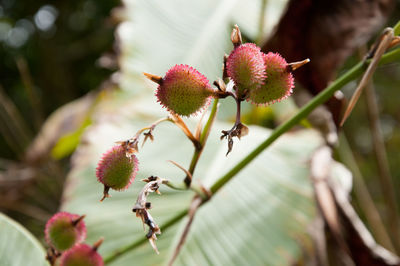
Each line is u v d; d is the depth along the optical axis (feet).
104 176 1.29
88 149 2.11
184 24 2.53
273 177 1.89
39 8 7.18
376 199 4.27
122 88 2.33
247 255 1.73
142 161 1.99
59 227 1.35
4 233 1.47
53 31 7.14
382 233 2.66
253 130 2.20
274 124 2.49
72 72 7.11
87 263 1.34
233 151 2.02
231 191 1.86
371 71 1.34
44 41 7.07
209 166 1.97
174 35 2.49
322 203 1.80
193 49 2.41
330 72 1.75
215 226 1.79
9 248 1.45
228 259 1.73
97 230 1.81
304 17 1.72
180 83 1.26
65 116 2.95
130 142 1.28
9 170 3.06
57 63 6.97
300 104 1.77
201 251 1.74
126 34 2.47
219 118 2.23
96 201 1.88
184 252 1.73
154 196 1.86
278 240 1.76
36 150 2.97
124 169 1.29
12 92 6.82
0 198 2.90
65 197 1.94
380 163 2.54
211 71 2.34
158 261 1.72
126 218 1.82
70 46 7.05
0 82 7.43
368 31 1.75
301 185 1.86
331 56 1.74
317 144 1.99
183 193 1.86
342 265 1.82
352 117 4.42
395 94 4.87
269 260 1.73
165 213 1.81
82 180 1.98
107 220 1.83
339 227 1.80
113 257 1.43
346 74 1.39
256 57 1.24
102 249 1.77
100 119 2.25
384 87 4.90
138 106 2.28
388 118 4.98
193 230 1.77
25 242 1.46
